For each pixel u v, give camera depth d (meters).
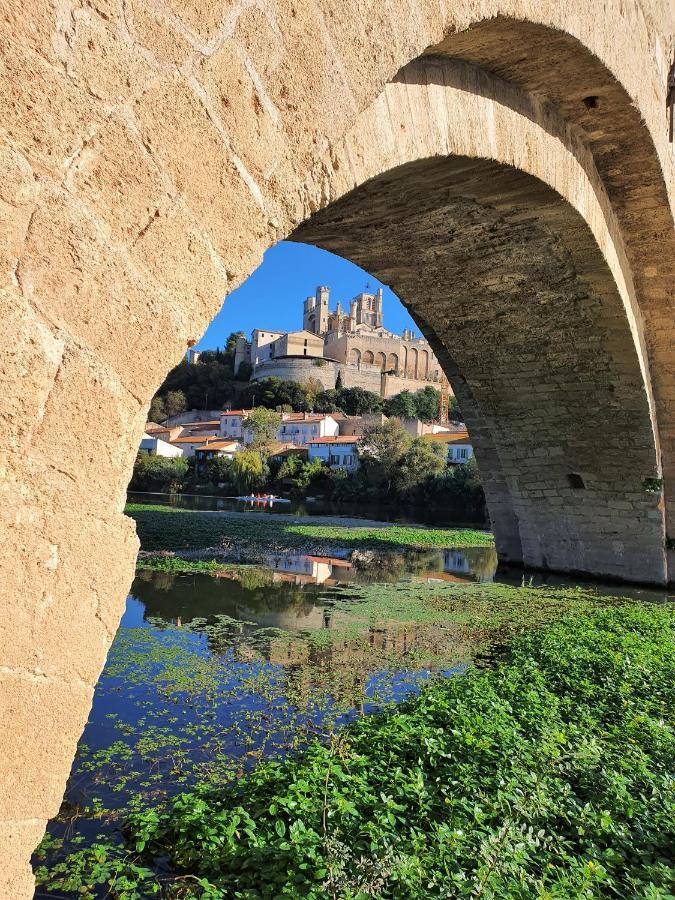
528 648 7.69
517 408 12.89
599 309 9.50
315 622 9.34
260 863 3.25
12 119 1.55
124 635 8.16
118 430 1.79
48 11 1.61
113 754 4.78
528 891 2.78
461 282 9.32
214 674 6.72
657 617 9.53
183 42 1.94
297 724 5.45
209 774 4.51
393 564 16.09
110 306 1.76
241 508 38.12
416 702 5.59
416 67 3.87
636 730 4.84
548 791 3.82
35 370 1.58
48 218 1.61
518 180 5.83
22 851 1.63
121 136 1.78
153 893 3.19
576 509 14.09
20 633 1.58
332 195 2.79
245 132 2.15
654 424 11.95
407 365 93.81
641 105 6.26
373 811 3.64
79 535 1.70
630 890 2.98
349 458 55.31
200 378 91.25
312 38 2.39
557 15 4.34
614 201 8.20
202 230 2.03
